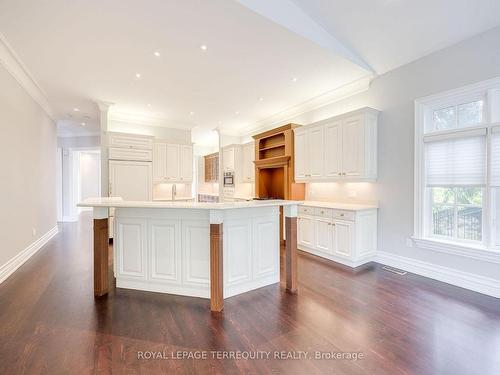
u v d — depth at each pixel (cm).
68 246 500
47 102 514
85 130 784
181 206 247
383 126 382
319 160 446
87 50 316
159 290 287
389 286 303
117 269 300
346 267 371
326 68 369
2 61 322
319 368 169
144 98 489
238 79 404
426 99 329
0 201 323
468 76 291
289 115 569
